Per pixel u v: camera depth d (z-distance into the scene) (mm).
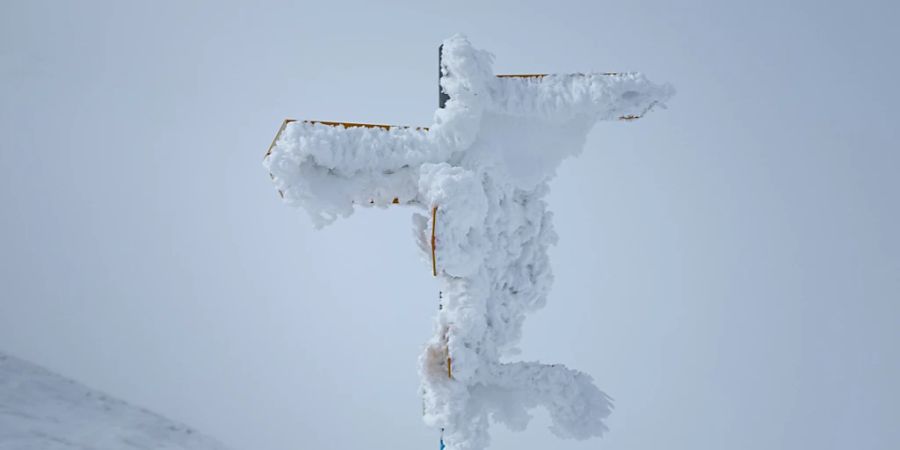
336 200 2994
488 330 3258
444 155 3078
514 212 3307
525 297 3375
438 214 2809
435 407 3111
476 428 3191
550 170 3314
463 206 2842
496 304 3277
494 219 3174
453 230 2867
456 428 3123
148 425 7934
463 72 2951
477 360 3172
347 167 2979
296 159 2859
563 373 3258
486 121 3195
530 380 3248
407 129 3137
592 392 3281
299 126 2922
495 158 3164
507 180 3232
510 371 3271
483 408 3260
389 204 3150
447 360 3166
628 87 3080
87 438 6871
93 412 7711
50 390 7957
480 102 3016
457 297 3162
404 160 3035
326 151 2873
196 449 7730
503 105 3105
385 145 3018
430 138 3062
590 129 3242
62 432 6852
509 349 3414
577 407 3205
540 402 3250
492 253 3225
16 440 6254
